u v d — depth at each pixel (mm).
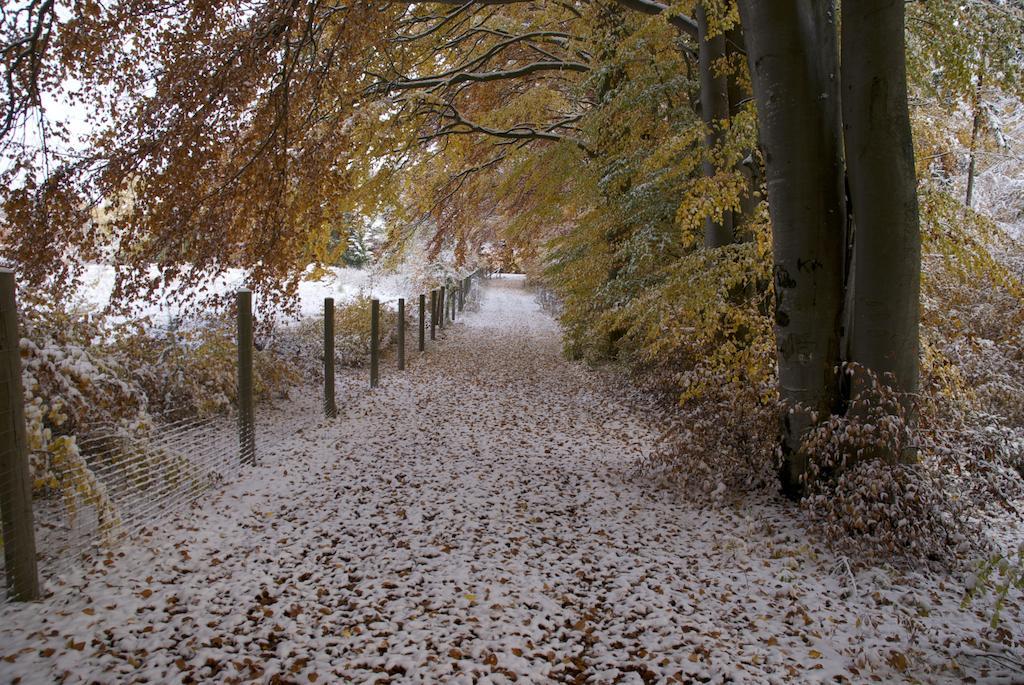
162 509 4941
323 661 3045
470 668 3016
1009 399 7418
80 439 4883
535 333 20469
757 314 7129
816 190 5145
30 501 3438
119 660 2967
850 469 4902
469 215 16203
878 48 4562
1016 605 3910
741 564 4434
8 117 6332
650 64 9773
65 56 6480
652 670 3086
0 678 2758
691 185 7762
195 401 6625
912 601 3902
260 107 6742
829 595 4012
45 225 6043
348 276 21844
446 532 4793
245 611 3480
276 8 6277
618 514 5391
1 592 3490
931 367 6328
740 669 3090
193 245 6301
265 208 6543
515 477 6320
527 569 4215
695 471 5723
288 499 5395
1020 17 7844
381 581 3945
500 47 11047
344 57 6582
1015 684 3033
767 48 5062
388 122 9797
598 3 10133
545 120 13352
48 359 4762
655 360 10227
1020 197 14922
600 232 12320
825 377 5305
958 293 9336
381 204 12047
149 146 6027
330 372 8531
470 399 10289
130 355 6527
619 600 3842
